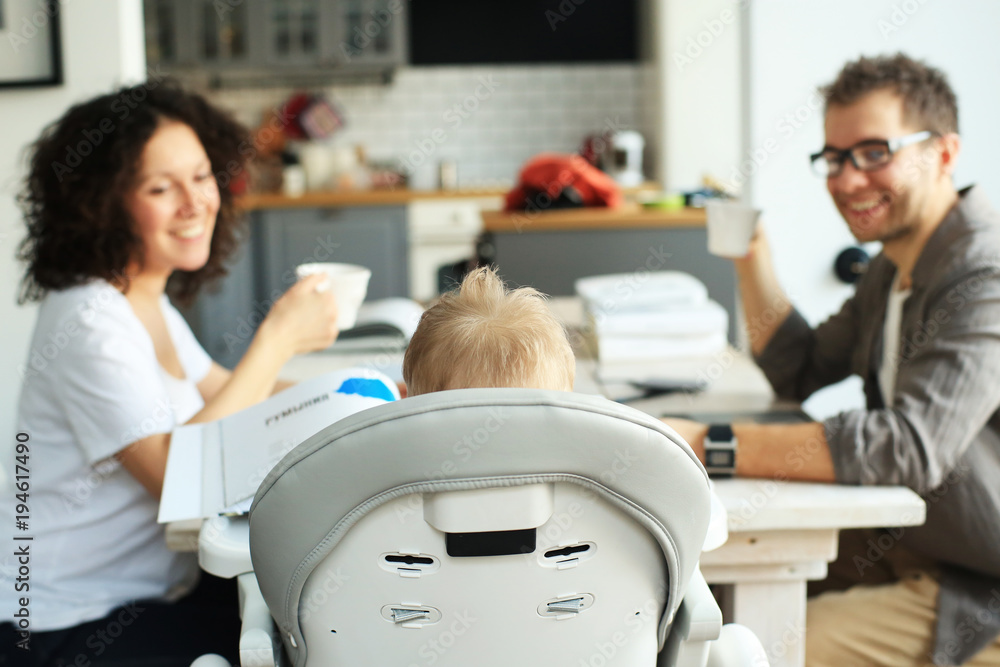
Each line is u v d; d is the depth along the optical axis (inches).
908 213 51.2
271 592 27.4
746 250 59.5
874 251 78.9
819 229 79.6
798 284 80.2
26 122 82.3
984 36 75.7
